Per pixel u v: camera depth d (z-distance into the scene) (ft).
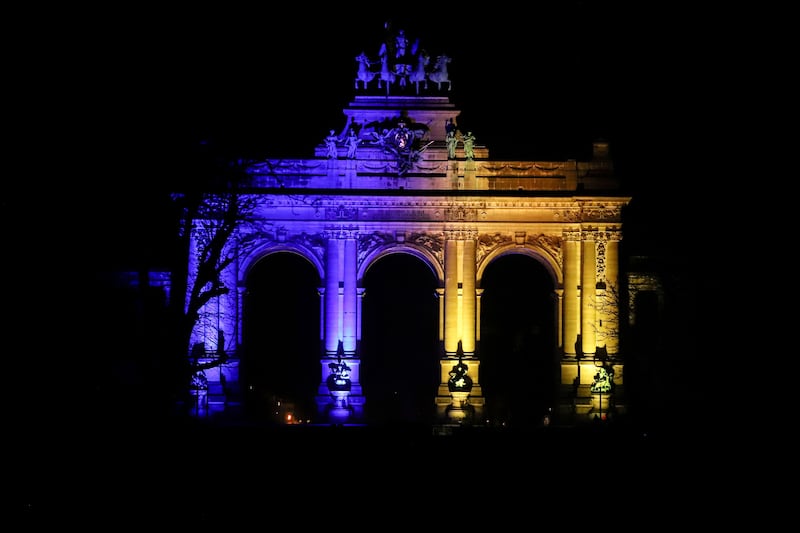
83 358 233.55
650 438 219.82
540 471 195.42
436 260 339.98
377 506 173.99
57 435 180.34
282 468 197.36
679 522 164.25
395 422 255.70
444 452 211.61
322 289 338.34
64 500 163.94
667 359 341.82
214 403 327.47
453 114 342.03
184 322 219.20
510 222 338.34
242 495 178.81
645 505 172.35
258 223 332.19
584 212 333.42
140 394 204.23
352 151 336.49
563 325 338.54
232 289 335.67
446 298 336.29
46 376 214.07
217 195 263.29
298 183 335.26
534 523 165.68
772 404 260.21
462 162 335.88
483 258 340.39
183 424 201.26
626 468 194.59
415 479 190.60
